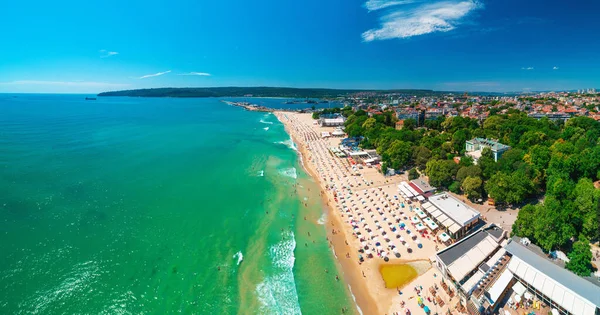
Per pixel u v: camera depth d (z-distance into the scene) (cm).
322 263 6122
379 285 5450
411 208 8019
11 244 5953
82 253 5931
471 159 10412
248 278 5647
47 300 4772
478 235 6047
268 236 7044
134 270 5631
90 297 4925
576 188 6806
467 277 5141
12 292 4834
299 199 9088
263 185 10119
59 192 8469
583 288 4369
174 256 6131
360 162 12750
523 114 19988
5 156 11488
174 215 7738
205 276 5641
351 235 7056
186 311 4850
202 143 16825
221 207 8375
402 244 6525
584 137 11544
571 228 5525
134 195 8719
